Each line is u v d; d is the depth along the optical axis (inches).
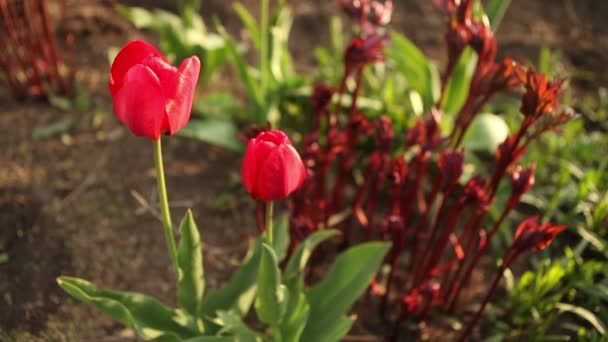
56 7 64.8
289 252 44.7
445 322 44.8
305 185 42.6
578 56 64.3
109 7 66.1
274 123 52.4
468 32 41.4
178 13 66.4
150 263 46.4
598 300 45.1
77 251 46.4
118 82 34.3
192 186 50.6
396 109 52.1
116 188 49.8
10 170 50.1
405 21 68.6
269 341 39.8
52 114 54.0
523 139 51.7
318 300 40.3
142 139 53.2
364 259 40.2
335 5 70.3
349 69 43.6
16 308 43.6
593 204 49.6
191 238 37.5
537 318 44.4
